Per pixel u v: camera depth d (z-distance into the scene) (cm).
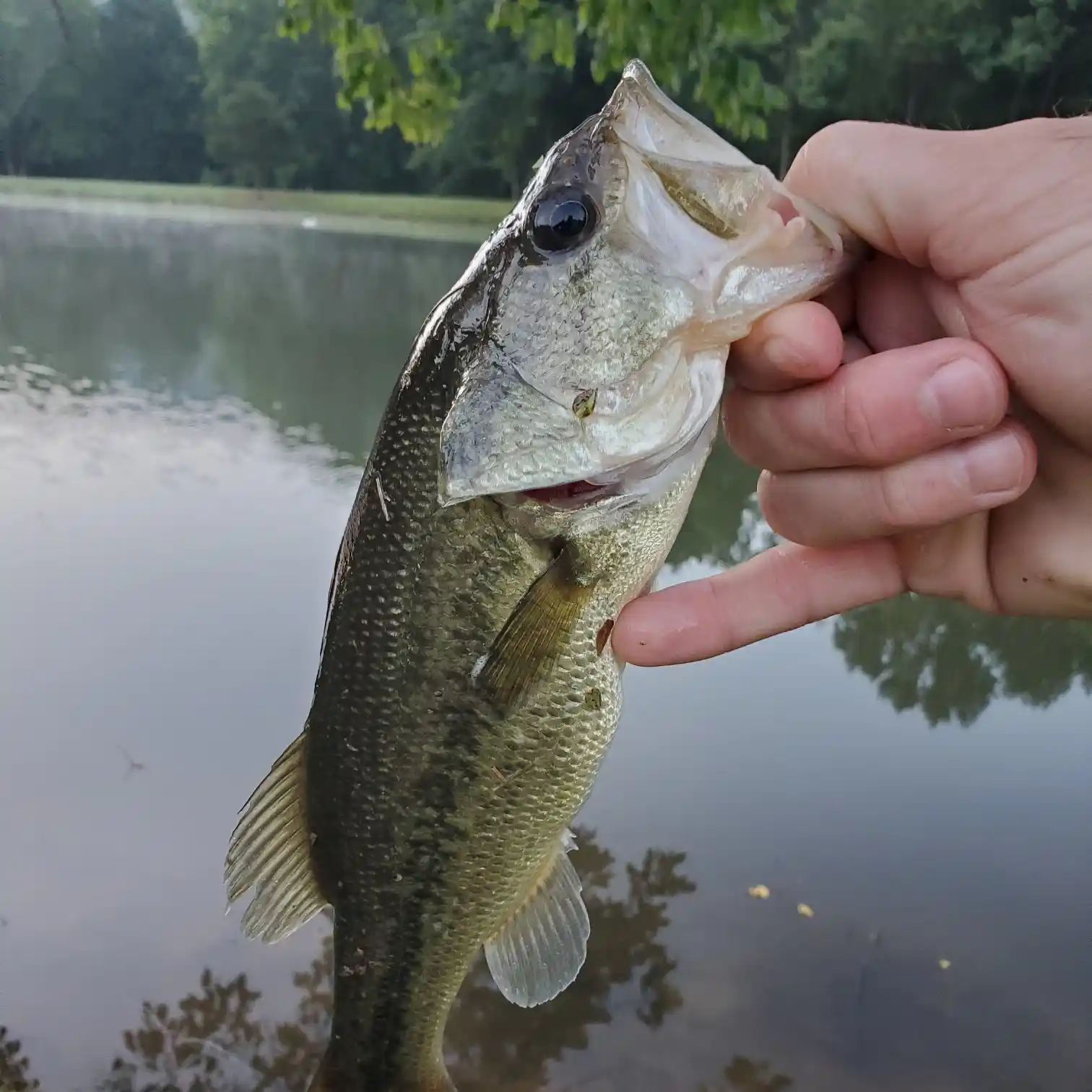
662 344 20
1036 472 22
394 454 23
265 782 26
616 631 23
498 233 23
